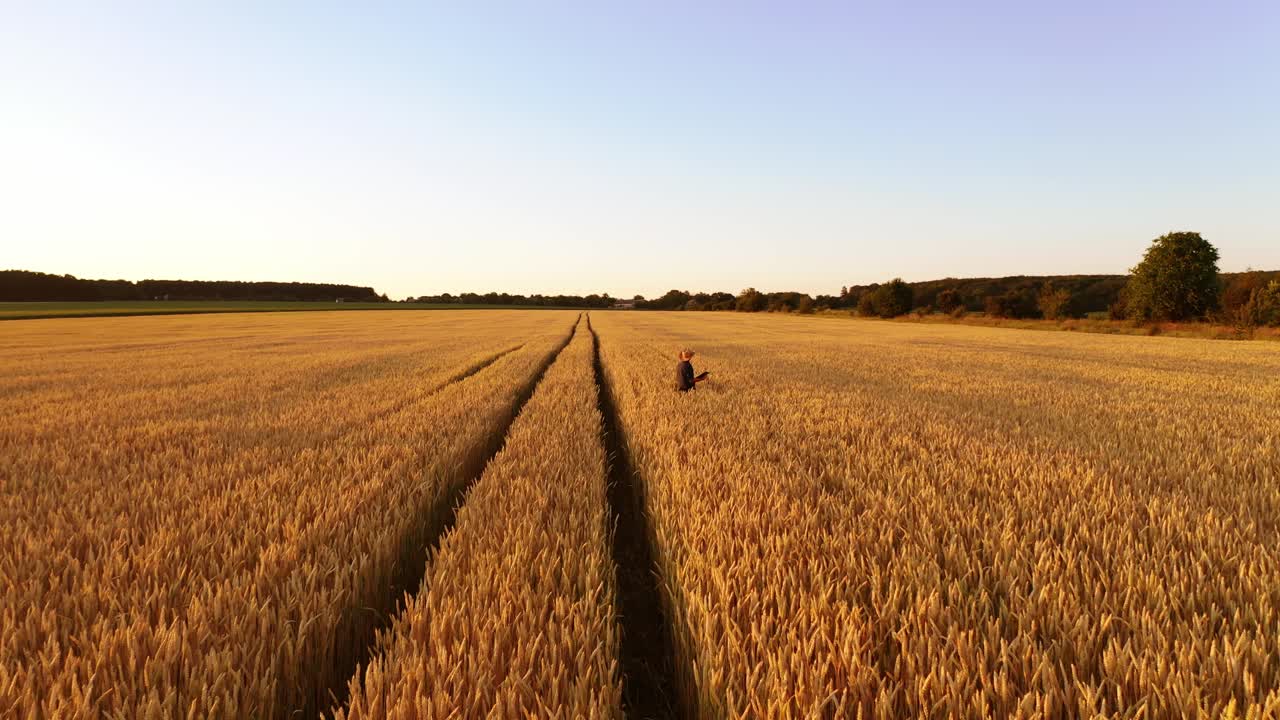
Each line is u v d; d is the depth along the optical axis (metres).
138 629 2.49
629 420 8.76
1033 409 9.52
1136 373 16.11
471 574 3.11
